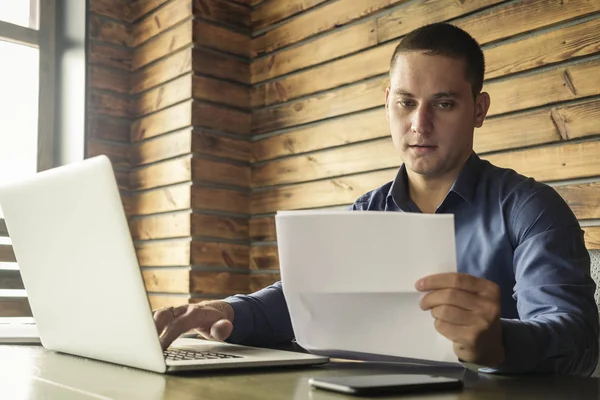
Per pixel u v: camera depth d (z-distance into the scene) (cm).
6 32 340
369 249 89
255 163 334
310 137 305
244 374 94
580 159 212
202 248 317
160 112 339
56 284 108
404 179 160
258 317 135
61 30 355
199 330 124
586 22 213
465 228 147
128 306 93
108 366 103
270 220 322
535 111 225
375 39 278
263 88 332
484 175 150
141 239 346
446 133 139
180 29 329
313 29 306
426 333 92
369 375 91
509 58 233
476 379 91
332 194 293
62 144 350
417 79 138
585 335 106
